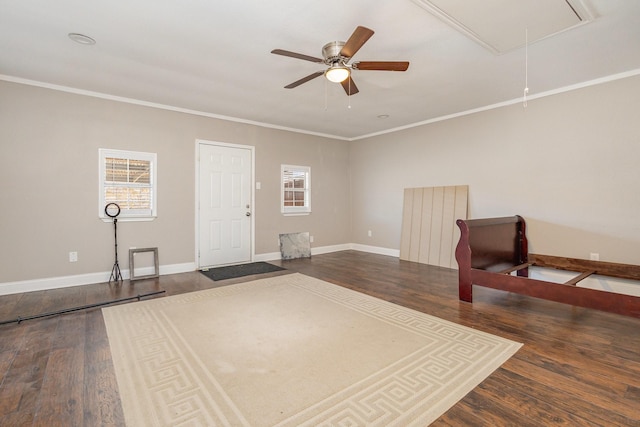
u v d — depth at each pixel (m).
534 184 4.25
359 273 4.69
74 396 1.75
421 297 3.52
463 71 3.45
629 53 3.04
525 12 2.34
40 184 3.83
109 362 2.12
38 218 3.82
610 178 3.65
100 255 4.21
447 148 5.22
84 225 4.10
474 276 3.28
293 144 6.10
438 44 2.86
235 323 2.78
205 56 3.11
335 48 2.72
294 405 1.67
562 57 3.12
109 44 2.88
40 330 2.64
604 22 2.48
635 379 1.90
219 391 1.80
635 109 3.47
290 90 4.04
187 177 4.88
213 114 5.09
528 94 4.18
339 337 2.49
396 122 5.64
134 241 4.46
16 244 3.71
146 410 1.63
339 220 6.87
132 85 3.87
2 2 2.26
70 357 2.19
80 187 4.06
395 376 1.94
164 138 4.66
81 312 3.06
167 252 4.71
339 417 1.58
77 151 4.04
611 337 2.47
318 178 6.50
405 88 3.96
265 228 5.74
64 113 3.95
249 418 1.57
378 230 6.47
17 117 3.69
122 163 4.36
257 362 2.11
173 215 4.76
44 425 1.53
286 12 2.38
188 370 2.02
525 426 1.51
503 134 4.54
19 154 3.71
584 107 3.81
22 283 3.73
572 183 3.93
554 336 2.49
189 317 2.92
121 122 4.32
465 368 2.03
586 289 2.62
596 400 1.70
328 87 3.92
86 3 2.28
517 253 4.25
